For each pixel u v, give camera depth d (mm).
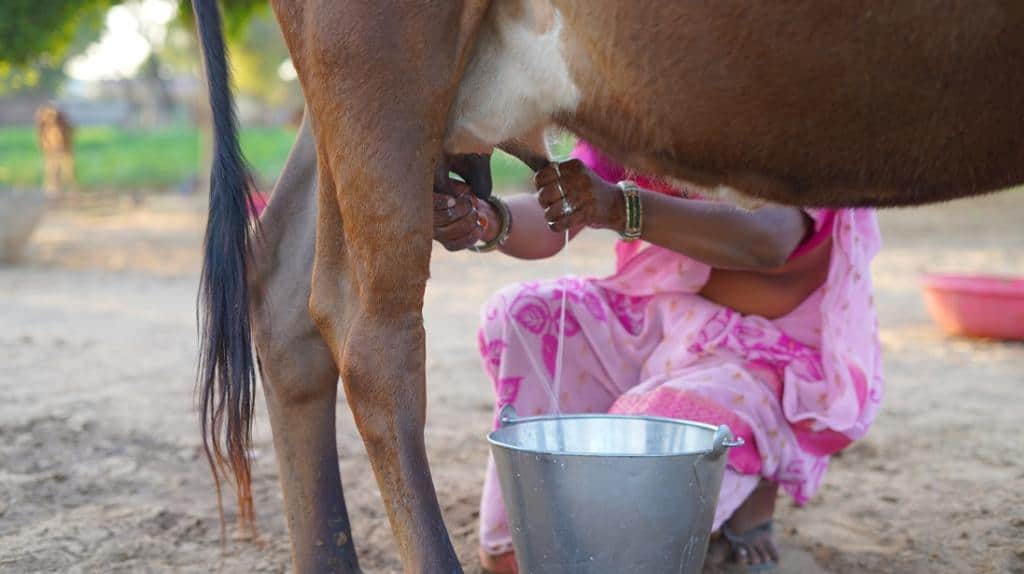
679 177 2178
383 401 2227
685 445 2402
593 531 2170
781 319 2896
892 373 5699
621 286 2992
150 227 15664
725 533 3002
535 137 2490
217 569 2961
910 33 1921
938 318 6949
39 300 8234
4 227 10648
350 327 2297
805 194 2141
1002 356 6172
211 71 2545
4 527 3203
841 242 2789
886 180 2080
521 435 2438
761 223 2662
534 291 2920
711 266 2846
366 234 2193
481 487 3680
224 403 2492
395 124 2150
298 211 2691
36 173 25203
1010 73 1949
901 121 1997
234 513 3412
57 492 3539
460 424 4520
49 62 13180
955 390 5273
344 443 4188
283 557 3061
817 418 2770
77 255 11797
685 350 2852
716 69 2000
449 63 2148
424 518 2199
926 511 3469
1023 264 10570
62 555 3006
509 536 2865
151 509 3381
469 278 9719
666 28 2002
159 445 4105
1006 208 17188
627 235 2625
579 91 2146
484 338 2902
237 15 13039
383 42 2131
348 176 2188
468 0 2133
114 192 22172
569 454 2139
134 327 6926
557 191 2533
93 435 4199
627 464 2121
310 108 2285
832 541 3215
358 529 3283
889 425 4570
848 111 1991
